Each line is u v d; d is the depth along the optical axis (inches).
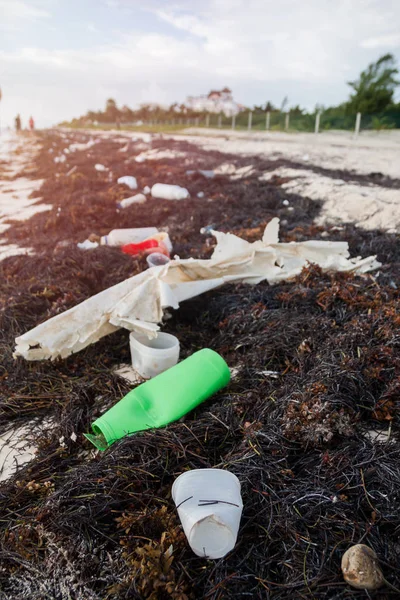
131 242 239.8
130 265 197.9
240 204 315.3
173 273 160.7
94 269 198.5
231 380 125.7
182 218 296.7
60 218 303.6
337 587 69.1
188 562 73.5
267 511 82.3
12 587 73.7
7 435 113.0
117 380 129.4
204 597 68.8
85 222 296.5
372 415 106.2
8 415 118.3
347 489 85.8
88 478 89.7
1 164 721.0
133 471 90.7
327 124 1060.5
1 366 137.2
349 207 282.8
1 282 202.4
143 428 103.8
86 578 73.6
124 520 79.4
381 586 68.2
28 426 115.4
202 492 78.5
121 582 71.9
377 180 365.7
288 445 97.1
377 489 85.8
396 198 283.4
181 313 165.5
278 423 101.9
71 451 105.8
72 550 77.4
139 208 315.9
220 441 103.0
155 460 94.0
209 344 148.3
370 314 140.6
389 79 1078.4
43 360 136.8
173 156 568.4
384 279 173.9
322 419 98.6
